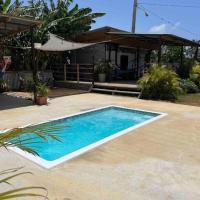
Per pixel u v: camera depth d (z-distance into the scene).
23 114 9.06
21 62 17.19
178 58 27.50
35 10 18.02
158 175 4.40
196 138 6.55
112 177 4.29
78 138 7.82
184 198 3.68
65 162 4.88
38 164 4.75
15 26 10.90
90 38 19.08
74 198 3.62
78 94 14.49
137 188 3.93
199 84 17.05
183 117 8.95
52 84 17.55
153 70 13.43
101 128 8.84
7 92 14.38
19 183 4.03
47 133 1.90
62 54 19.25
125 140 6.27
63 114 9.21
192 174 4.46
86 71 17.84
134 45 19.61
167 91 13.08
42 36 17.20
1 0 15.11
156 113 9.62
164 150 5.64
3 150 5.43
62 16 18.38
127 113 10.55
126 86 14.42
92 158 5.10
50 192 3.76
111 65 17.72
